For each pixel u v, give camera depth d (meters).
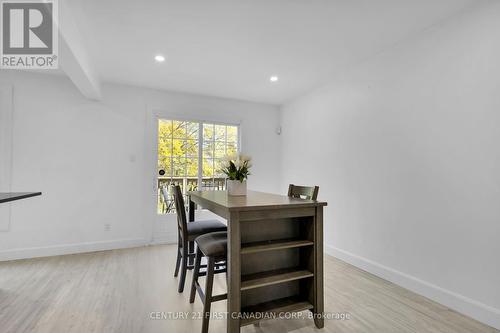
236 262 1.63
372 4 2.00
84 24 2.25
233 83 3.71
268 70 3.26
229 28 2.33
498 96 1.85
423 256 2.33
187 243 2.34
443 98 2.19
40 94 3.30
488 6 1.91
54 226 3.34
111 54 2.81
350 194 3.18
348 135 3.23
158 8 2.04
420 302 2.20
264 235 1.91
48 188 3.32
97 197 3.56
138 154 3.81
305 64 3.10
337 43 2.61
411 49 2.47
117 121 3.69
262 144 4.70
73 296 2.25
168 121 4.08
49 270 2.83
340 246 3.32
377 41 2.56
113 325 1.84
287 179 4.57
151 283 2.53
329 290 2.42
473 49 2.00
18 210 3.18
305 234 1.96
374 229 2.83
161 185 4.01
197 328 1.83
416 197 2.40
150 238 3.85
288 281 1.88
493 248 1.87
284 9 2.06
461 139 2.06
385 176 2.72
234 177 2.38
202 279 2.64
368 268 2.87
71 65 2.40
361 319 1.95
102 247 3.57
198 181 4.24
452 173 2.12
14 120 3.18
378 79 2.81
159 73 3.34
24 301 2.16
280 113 4.78
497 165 1.85
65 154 3.41
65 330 1.77
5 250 3.12
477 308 1.93
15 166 3.17
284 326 1.86
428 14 2.12
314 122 3.89
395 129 2.61
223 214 1.72
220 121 4.37
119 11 2.08
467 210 2.02
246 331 1.80
